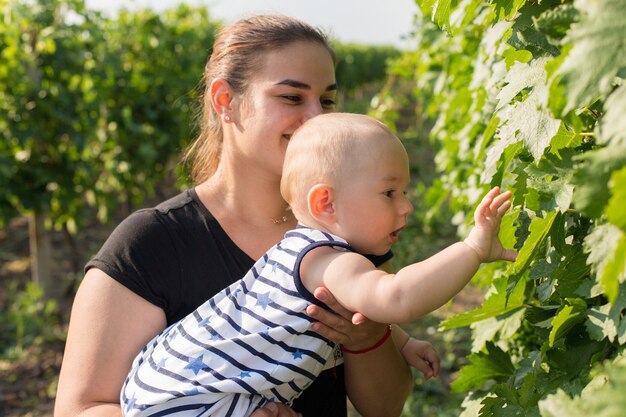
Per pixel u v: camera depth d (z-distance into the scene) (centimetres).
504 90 129
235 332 161
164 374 161
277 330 156
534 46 126
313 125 163
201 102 224
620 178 73
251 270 167
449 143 372
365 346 175
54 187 684
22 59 645
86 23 715
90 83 702
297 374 159
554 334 129
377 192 154
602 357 129
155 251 179
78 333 175
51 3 678
